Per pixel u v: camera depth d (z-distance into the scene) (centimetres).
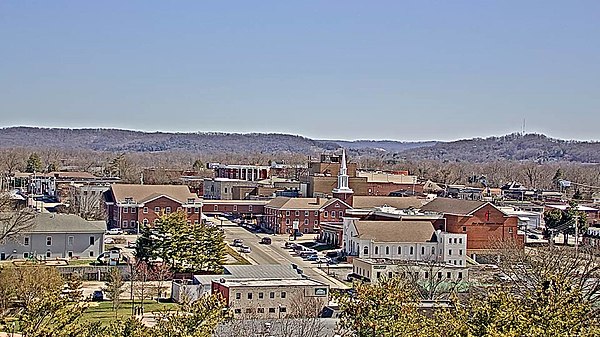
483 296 5919
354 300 3922
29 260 9812
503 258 9344
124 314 7488
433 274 8794
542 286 3822
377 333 3566
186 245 9675
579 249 11012
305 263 11169
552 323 3197
